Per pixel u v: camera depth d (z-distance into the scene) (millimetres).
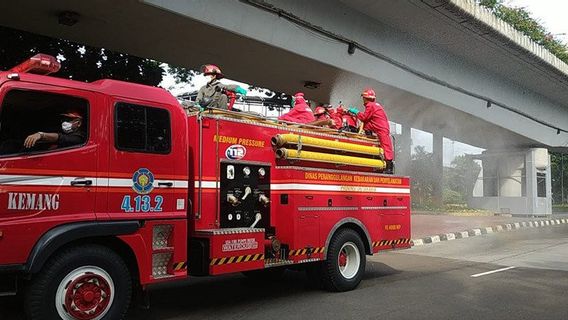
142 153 5645
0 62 12742
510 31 16641
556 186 55938
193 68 13781
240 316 6375
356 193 8250
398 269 9992
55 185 4980
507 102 21812
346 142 8367
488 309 6602
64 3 9555
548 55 19297
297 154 7379
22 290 5137
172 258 5832
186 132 6129
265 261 6914
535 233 17578
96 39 11422
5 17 10195
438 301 7086
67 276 5012
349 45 13648
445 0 13375
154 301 7293
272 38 11750
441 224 19031
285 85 15469
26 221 4770
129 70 14539
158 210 5730
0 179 4664
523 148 27234
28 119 4969
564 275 9164
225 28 10758
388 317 6223
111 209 5336
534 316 6254
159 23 10469
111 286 5293
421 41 16375
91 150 5254
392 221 8961
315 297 7449
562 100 25781
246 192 6918
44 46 13219
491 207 27844
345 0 13273
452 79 18219
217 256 6207
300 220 7234
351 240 8031
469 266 10328
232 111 6961
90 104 5332
